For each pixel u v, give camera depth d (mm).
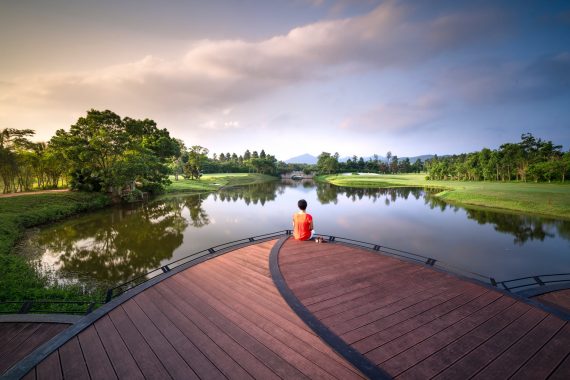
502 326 4520
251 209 36156
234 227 24906
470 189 53781
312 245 9141
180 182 74125
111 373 3645
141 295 5906
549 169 66375
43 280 12070
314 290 5816
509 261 15719
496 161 84000
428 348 3928
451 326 4512
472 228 24000
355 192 62781
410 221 27328
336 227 24469
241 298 5688
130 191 44312
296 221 9695
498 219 28141
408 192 62094
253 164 148625
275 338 4320
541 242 19531
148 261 15547
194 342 4277
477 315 4859
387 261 7637
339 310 4992
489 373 3457
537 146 80312
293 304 5211
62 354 4031
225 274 6957
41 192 38781
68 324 5430
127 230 23812
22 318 5555
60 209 30406
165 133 59875
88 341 4344
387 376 3336
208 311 5203
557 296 6191
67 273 13617
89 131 42000
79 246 18734
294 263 7453
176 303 5527
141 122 53750
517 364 3621
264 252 8664
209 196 53406
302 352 3977
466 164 98500
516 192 44312
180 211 34562
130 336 4461
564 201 33688
